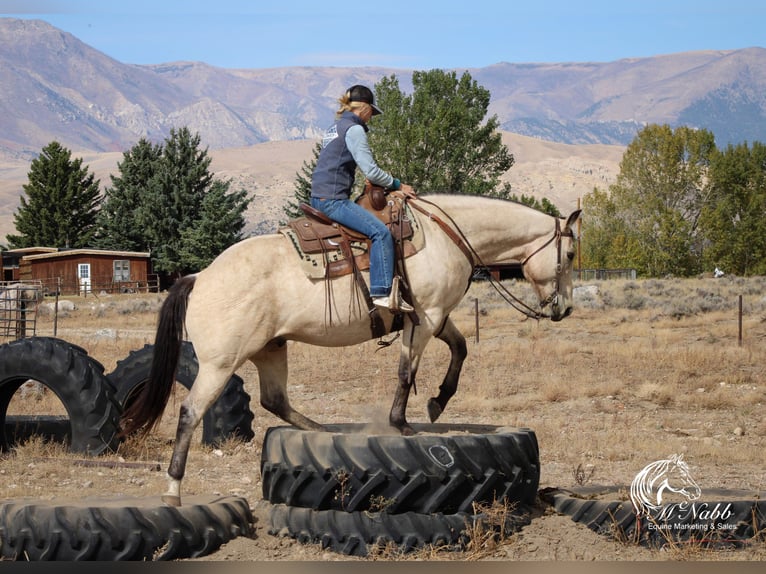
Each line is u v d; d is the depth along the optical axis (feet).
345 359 66.08
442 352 68.18
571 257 26.89
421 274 23.84
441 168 171.73
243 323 22.35
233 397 34.96
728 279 152.05
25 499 22.72
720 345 71.31
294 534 21.08
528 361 63.26
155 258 233.14
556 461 32.50
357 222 23.22
